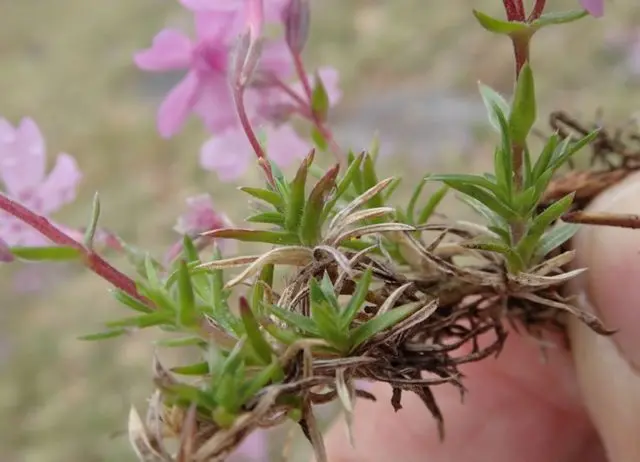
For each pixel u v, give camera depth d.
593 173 0.14
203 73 0.13
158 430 0.10
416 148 0.44
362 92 0.51
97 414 0.40
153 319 0.10
